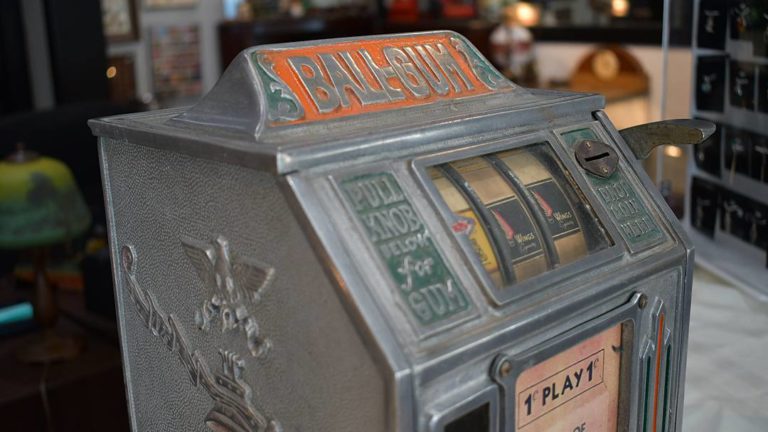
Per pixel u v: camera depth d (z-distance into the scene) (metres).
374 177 0.75
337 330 0.70
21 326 2.54
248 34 6.14
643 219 0.94
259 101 0.79
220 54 6.22
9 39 4.61
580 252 0.86
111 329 2.46
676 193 1.73
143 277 0.94
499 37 5.84
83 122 4.05
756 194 1.48
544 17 5.94
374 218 0.73
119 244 0.97
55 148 3.94
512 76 5.78
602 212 0.90
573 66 5.72
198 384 0.89
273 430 0.79
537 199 0.86
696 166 1.65
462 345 0.71
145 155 0.88
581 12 5.73
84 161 4.07
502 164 0.87
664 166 1.75
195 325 0.87
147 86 5.76
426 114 0.89
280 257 0.74
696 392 1.23
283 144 0.73
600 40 5.53
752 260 1.52
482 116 0.86
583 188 0.90
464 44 1.03
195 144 0.78
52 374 2.27
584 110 0.98
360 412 0.70
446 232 0.77
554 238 0.85
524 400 0.81
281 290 0.75
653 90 5.31
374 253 0.71
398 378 0.66
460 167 0.84
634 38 5.34
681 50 1.64
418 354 0.68
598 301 0.84
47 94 4.71
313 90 0.84
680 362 0.99
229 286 0.80
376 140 0.76
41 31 4.64
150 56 5.73
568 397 0.86
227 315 0.82
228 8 6.30
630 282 0.87
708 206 1.62
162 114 0.97
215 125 0.83
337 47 0.90
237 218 0.78
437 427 0.69
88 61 4.68
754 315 1.45
